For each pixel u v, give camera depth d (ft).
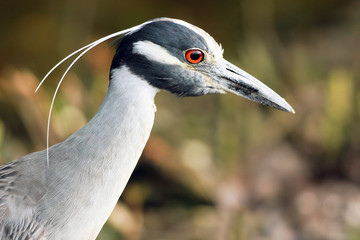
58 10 46.68
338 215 37.52
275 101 21.91
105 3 48.16
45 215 20.52
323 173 41.24
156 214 37.63
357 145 41.55
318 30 52.49
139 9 49.19
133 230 35.35
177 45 20.68
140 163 37.01
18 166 21.48
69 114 36.91
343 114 41.42
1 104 37.96
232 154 40.22
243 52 46.42
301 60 47.44
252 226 36.70
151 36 20.48
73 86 39.63
